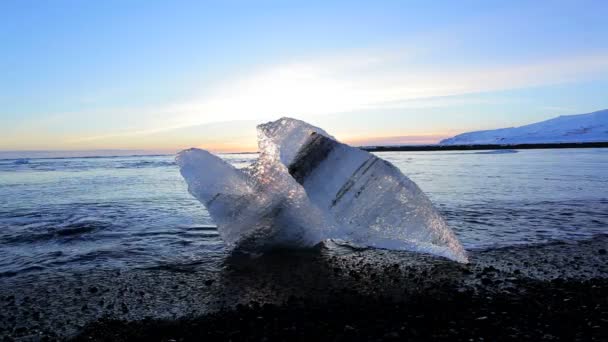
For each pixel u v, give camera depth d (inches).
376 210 243.6
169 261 247.9
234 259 251.6
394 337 144.0
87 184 818.2
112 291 195.9
